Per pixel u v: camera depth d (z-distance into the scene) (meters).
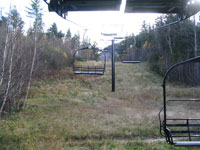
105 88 19.06
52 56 24.80
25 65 10.83
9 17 9.17
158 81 22.88
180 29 26.73
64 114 9.46
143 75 24.80
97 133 6.57
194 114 10.14
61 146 5.22
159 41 29.00
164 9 3.78
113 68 17.61
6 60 9.16
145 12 3.80
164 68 24.50
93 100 13.99
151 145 5.49
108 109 11.23
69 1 3.48
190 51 25.36
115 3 3.48
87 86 19.56
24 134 6.20
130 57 17.53
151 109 11.65
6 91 8.73
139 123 7.94
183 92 17.25
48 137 5.94
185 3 3.45
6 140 5.64
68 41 31.12
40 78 19.69
